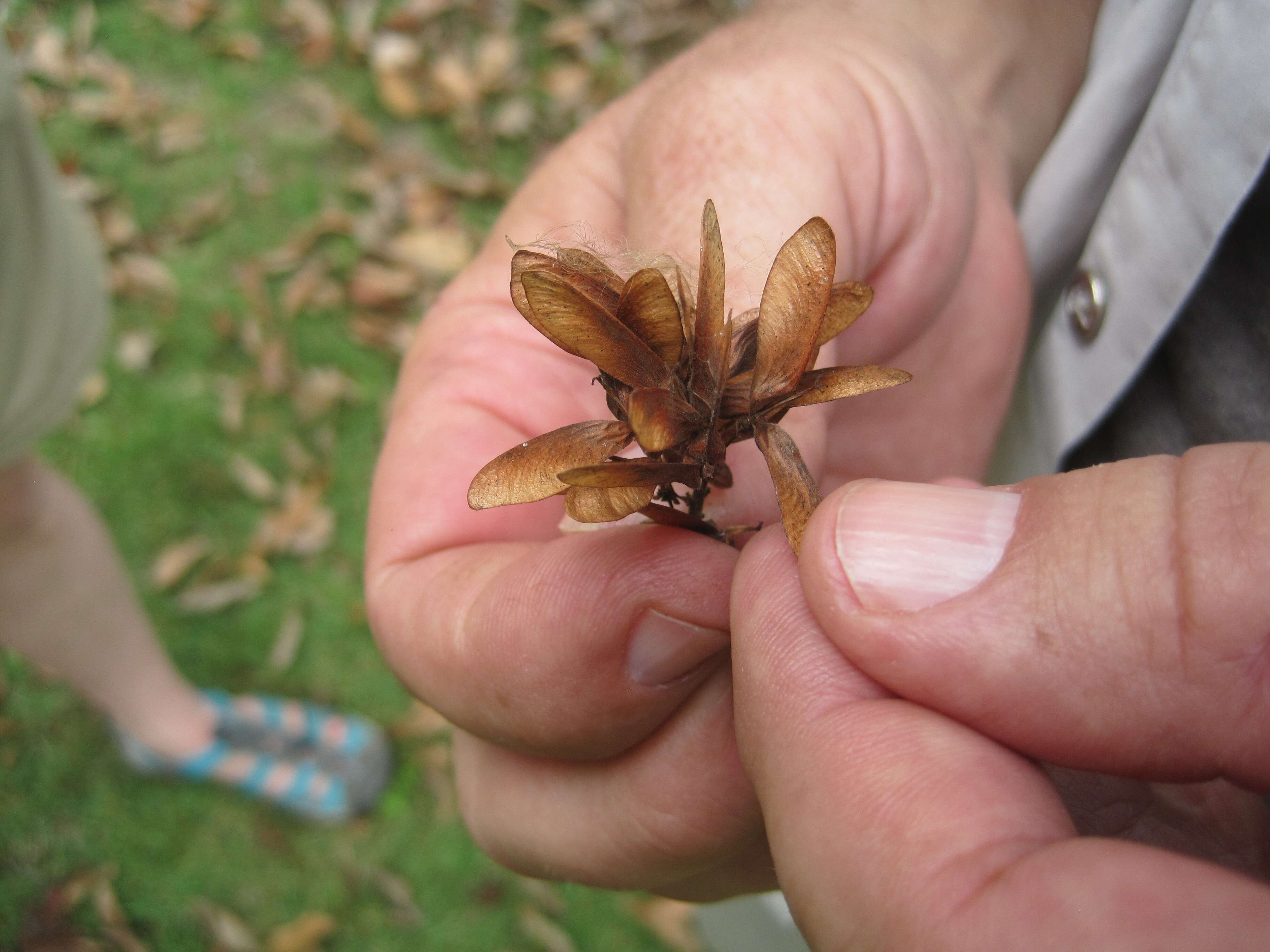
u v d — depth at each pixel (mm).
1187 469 83
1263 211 137
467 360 150
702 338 86
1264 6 128
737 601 101
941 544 88
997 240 170
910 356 166
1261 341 139
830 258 80
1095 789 117
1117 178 163
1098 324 162
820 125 127
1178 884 64
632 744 127
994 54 174
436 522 141
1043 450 188
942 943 71
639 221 131
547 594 115
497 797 147
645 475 83
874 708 89
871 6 167
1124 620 81
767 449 89
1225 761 82
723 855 133
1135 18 163
